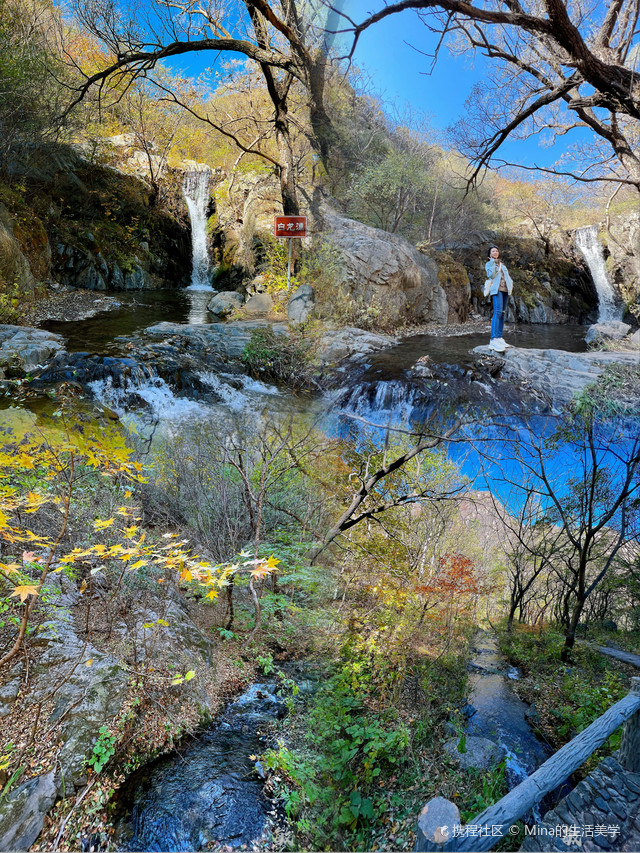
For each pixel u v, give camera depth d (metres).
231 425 5.93
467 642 5.29
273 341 8.83
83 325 9.46
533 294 18.53
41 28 12.55
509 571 7.79
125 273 14.62
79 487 4.43
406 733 3.23
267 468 4.09
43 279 12.11
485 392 7.17
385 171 13.42
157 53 10.24
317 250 11.77
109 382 6.52
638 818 2.79
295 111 13.98
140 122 17.84
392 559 4.96
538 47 7.99
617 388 7.27
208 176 18.27
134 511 4.61
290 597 4.57
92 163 15.34
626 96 6.77
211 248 17.06
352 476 4.90
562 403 7.08
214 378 7.55
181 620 4.07
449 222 17.38
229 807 2.73
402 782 3.00
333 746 3.12
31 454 3.69
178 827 2.58
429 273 13.84
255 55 10.33
